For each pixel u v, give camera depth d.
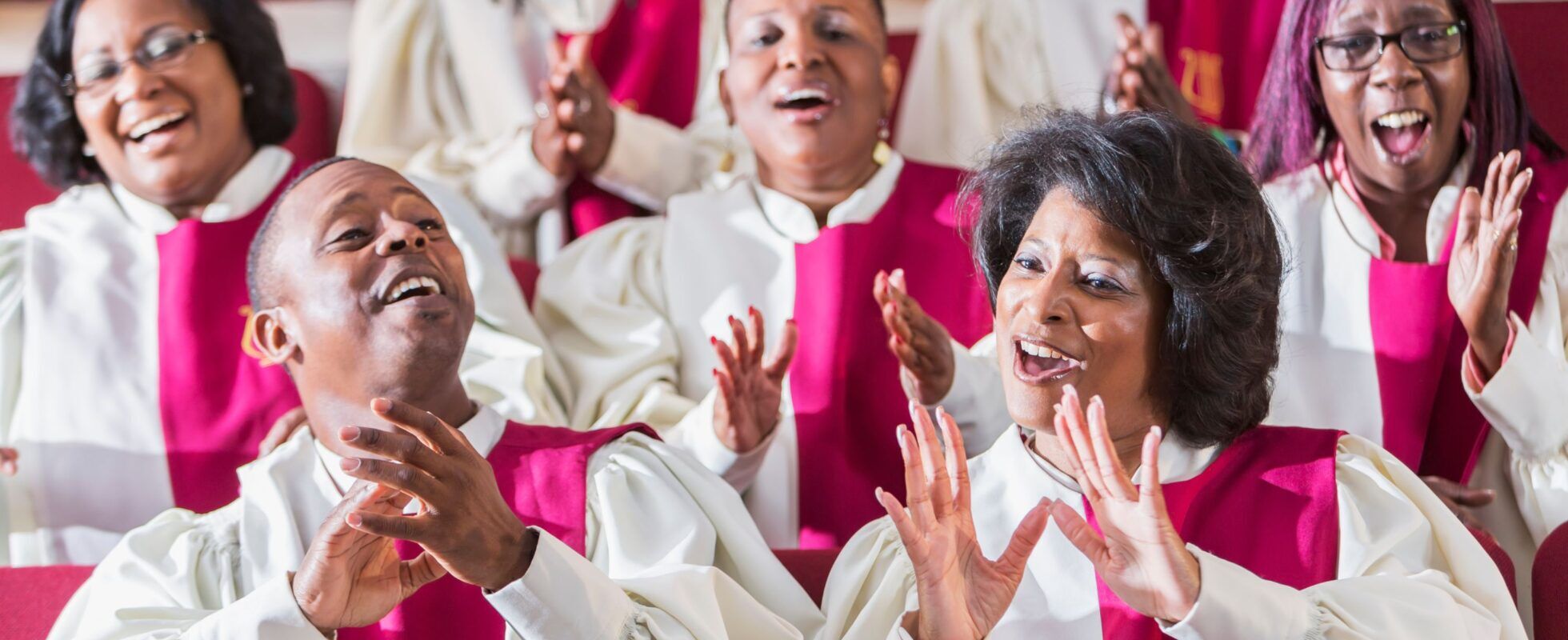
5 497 3.28
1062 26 4.50
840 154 3.44
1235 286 2.22
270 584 2.15
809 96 3.40
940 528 2.03
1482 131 3.14
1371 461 2.40
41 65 3.46
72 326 3.38
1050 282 2.23
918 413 2.06
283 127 3.61
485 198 4.07
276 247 2.57
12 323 3.40
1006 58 4.52
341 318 2.50
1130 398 2.27
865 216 3.44
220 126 3.47
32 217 3.50
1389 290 3.11
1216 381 2.26
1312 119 3.23
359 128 4.48
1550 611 2.38
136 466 3.29
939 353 2.90
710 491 2.54
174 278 3.38
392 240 2.52
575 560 2.14
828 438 3.21
